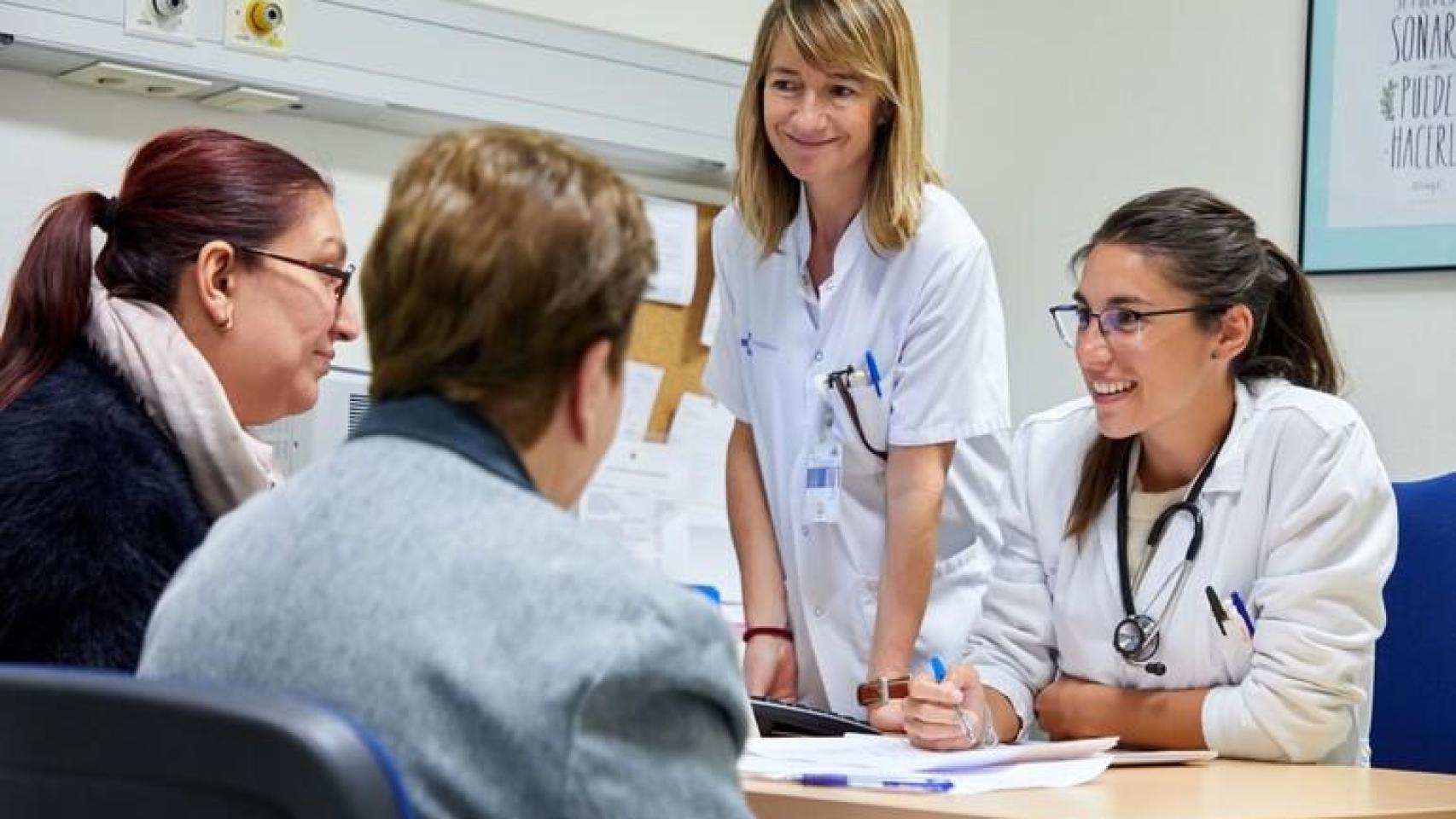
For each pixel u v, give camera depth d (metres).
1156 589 2.01
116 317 1.45
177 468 1.41
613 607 0.86
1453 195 2.93
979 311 2.24
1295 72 3.12
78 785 0.78
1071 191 3.44
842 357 2.29
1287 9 3.14
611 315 0.93
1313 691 1.89
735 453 2.43
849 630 2.33
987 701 2.00
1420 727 2.28
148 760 0.76
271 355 1.55
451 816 0.82
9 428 1.35
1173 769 1.78
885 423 2.27
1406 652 2.30
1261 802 1.51
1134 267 1.95
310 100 2.68
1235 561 1.99
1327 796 1.58
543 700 0.83
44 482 1.32
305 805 0.73
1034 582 2.14
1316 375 2.11
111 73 2.49
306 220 1.56
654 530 3.12
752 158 2.30
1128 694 1.98
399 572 0.86
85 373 1.43
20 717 0.79
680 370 3.17
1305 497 1.94
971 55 3.62
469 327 0.90
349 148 2.82
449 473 0.90
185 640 0.89
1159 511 2.05
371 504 0.89
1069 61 3.45
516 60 2.90
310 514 0.90
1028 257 3.50
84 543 1.31
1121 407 1.98
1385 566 1.95
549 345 0.91
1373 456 1.97
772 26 2.21
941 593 2.45
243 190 1.53
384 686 0.84
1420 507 2.34
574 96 2.98
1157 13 3.32
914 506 2.23
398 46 2.75
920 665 2.39
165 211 1.51
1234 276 1.97
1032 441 2.21
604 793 0.84
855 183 2.26
